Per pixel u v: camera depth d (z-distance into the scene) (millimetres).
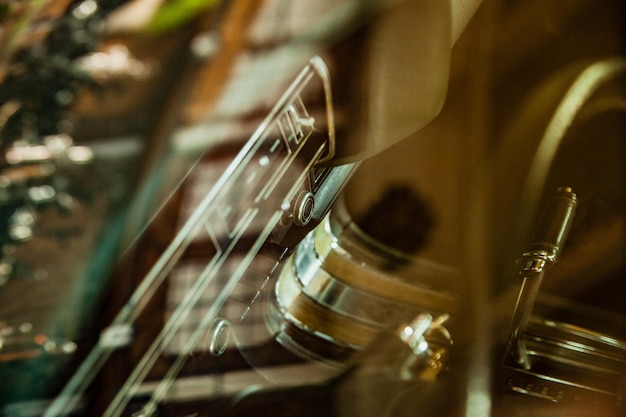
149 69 888
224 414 992
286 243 1036
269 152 943
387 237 1248
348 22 949
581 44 1621
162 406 916
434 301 1244
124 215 864
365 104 1005
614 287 1472
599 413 1262
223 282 936
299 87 949
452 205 1305
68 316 847
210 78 896
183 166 885
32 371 831
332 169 1072
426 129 1338
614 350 1354
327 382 1104
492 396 1182
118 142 875
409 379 1132
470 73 1438
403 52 1000
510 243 1274
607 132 1534
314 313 1131
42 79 877
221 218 915
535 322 1324
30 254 848
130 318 865
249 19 908
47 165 863
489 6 1479
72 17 893
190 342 919
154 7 899
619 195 1535
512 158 1358
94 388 851
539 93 1468
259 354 1053
